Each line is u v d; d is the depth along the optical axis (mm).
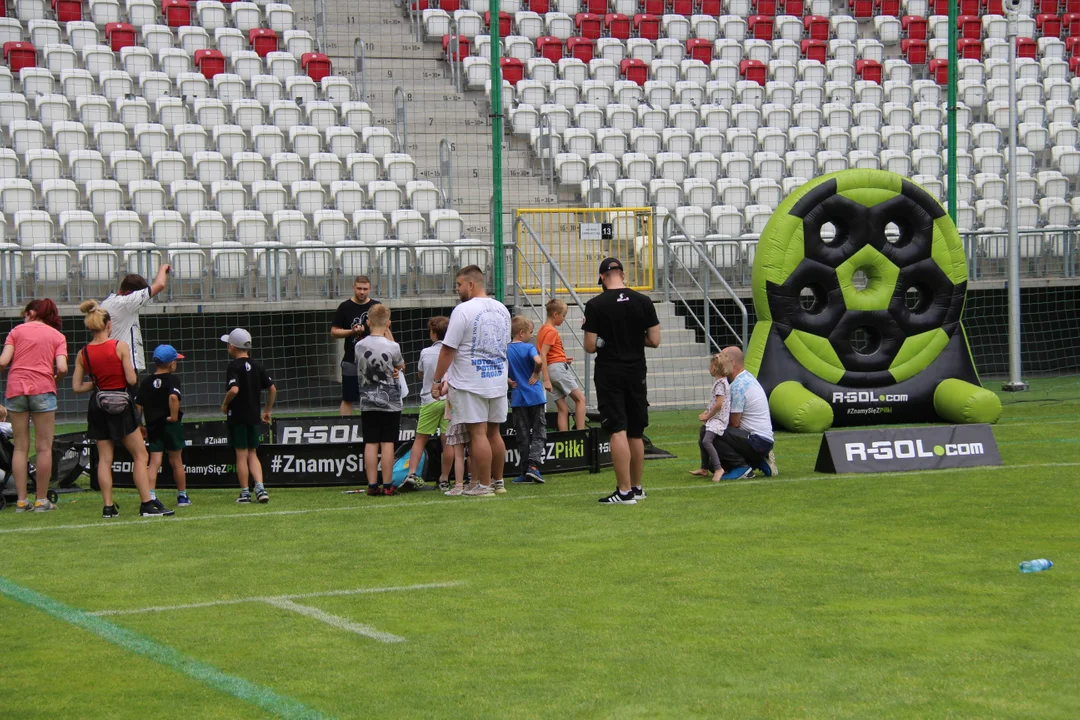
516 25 29484
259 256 18750
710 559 8031
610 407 10367
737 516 9719
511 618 6551
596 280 20422
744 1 32375
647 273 20469
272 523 9898
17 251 17281
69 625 6527
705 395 18734
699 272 21125
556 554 8312
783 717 4875
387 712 5020
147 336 19797
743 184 24828
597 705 5062
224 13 26922
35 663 5812
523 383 12023
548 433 12594
